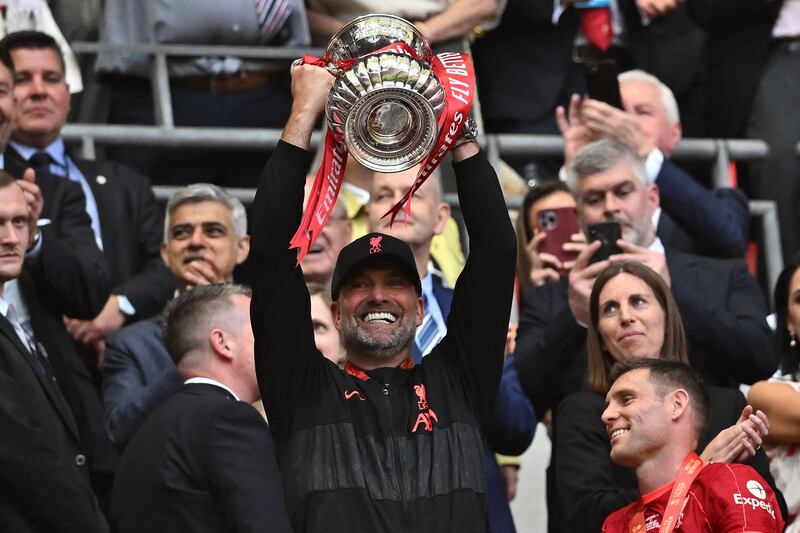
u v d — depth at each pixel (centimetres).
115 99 3195
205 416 1986
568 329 2444
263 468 1962
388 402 1906
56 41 2894
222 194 2689
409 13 3203
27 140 2831
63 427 2166
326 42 3234
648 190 2673
